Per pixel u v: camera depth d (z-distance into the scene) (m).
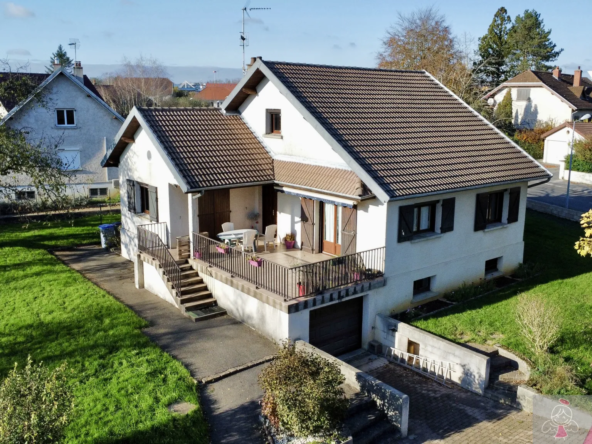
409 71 23.23
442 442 11.81
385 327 16.09
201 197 19.27
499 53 66.81
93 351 14.26
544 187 39.19
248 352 14.56
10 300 17.91
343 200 16.44
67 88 35.28
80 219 30.75
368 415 12.19
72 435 10.70
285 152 18.94
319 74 19.69
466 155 18.69
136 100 78.12
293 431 10.80
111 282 20.45
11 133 24.67
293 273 14.91
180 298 17.20
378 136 17.47
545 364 13.40
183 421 11.24
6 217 29.67
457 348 14.12
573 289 18.47
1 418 8.84
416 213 17.30
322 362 11.69
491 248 19.66
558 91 56.38
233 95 20.03
